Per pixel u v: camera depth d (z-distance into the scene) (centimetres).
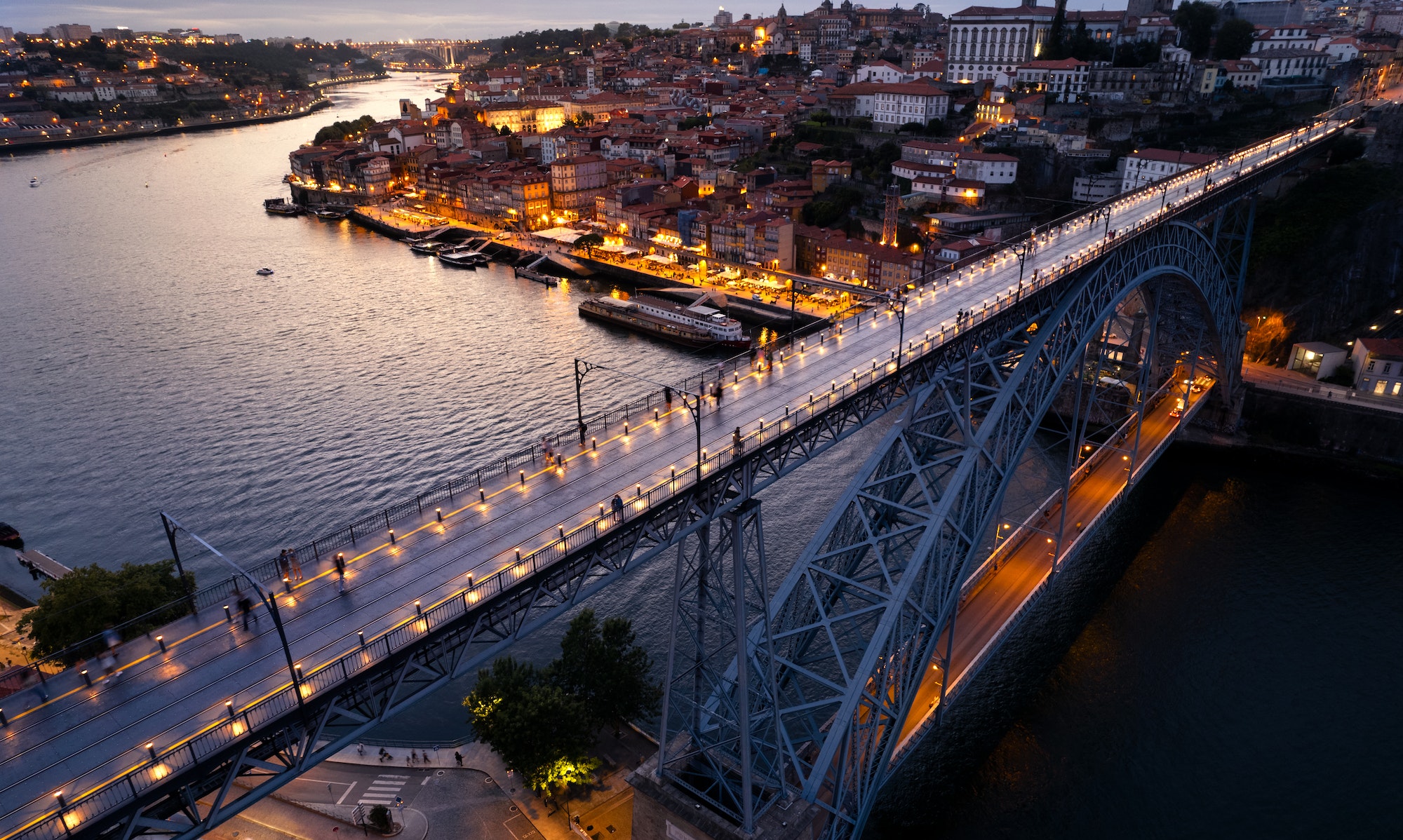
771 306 15438
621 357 13688
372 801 5316
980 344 6078
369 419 11319
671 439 4969
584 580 3675
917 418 5909
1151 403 10319
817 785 4194
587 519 4097
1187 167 14600
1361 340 10656
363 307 16762
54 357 13862
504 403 11744
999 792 5688
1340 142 12950
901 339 5344
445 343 14450
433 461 10106
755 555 8062
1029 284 6850
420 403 11800
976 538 5431
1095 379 8162
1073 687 6588
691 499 4016
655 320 15125
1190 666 6788
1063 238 9194
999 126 18900
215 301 17112
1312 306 11575
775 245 16712
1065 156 16962
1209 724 6238
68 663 5119
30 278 18750
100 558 8456
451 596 3491
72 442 10825
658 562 8031
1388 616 7369
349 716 2967
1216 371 10238
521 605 3441
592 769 5484
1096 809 5566
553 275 19812
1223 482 9781
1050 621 7331
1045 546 7138
